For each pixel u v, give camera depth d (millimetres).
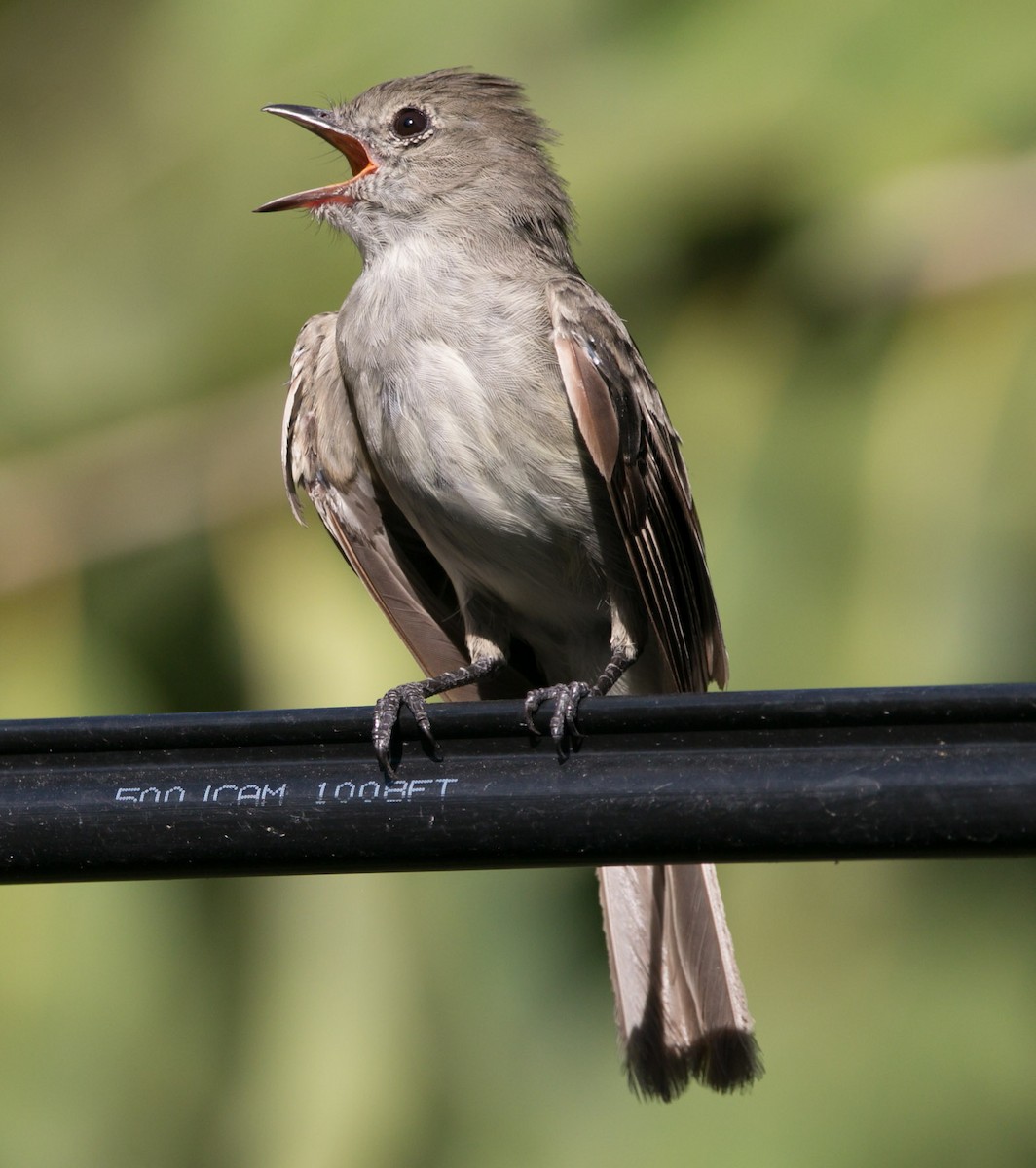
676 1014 7574
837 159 11430
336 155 12148
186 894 11219
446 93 9086
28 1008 10797
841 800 5250
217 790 5664
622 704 5438
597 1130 11203
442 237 8805
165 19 13203
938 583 10570
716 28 11859
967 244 11211
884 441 10859
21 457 12016
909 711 5250
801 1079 11188
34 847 5703
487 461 8070
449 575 8664
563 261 9125
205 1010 11117
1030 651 10539
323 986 10578
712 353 11539
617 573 8289
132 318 12359
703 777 5371
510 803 5488
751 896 11234
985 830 5160
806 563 10773
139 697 11211
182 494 11539
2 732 5781
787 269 11539
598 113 11789
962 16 11555
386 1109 10453
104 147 13117
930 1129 11180
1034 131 11312
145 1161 10961
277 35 12555
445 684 8414
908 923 11641
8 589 11453
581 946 11570
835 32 11648
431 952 10922
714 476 11117
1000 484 10695
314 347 8688
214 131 12469
